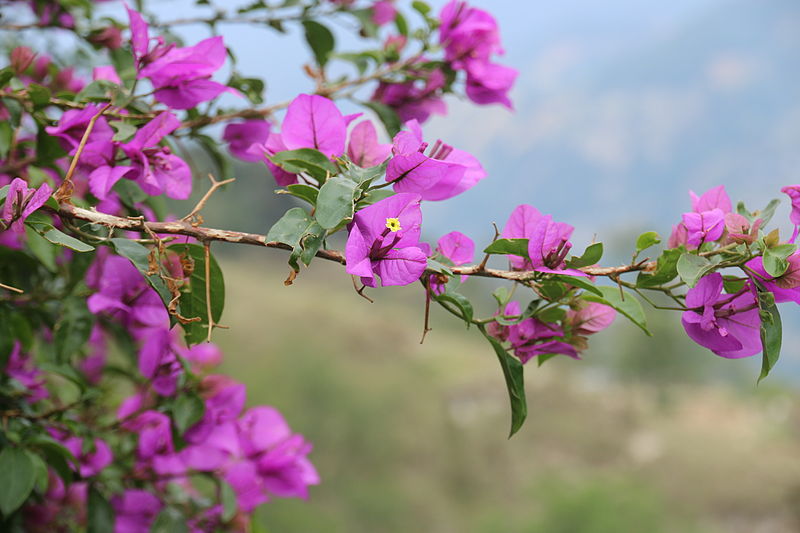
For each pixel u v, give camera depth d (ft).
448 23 3.34
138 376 3.77
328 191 2.20
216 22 3.63
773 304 2.31
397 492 27.55
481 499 29.86
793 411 41.50
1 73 2.86
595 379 43.65
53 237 2.26
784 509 29.25
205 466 3.34
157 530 3.33
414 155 2.28
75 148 2.77
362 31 3.73
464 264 2.53
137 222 2.31
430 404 35.58
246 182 44.55
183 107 2.83
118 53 3.57
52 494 3.76
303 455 3.51
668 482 31.48
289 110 2.49
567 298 2.44
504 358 2.48
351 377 35.42
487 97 3.39
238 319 38.68
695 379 43.88
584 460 33.83
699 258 2.31
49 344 3.78
